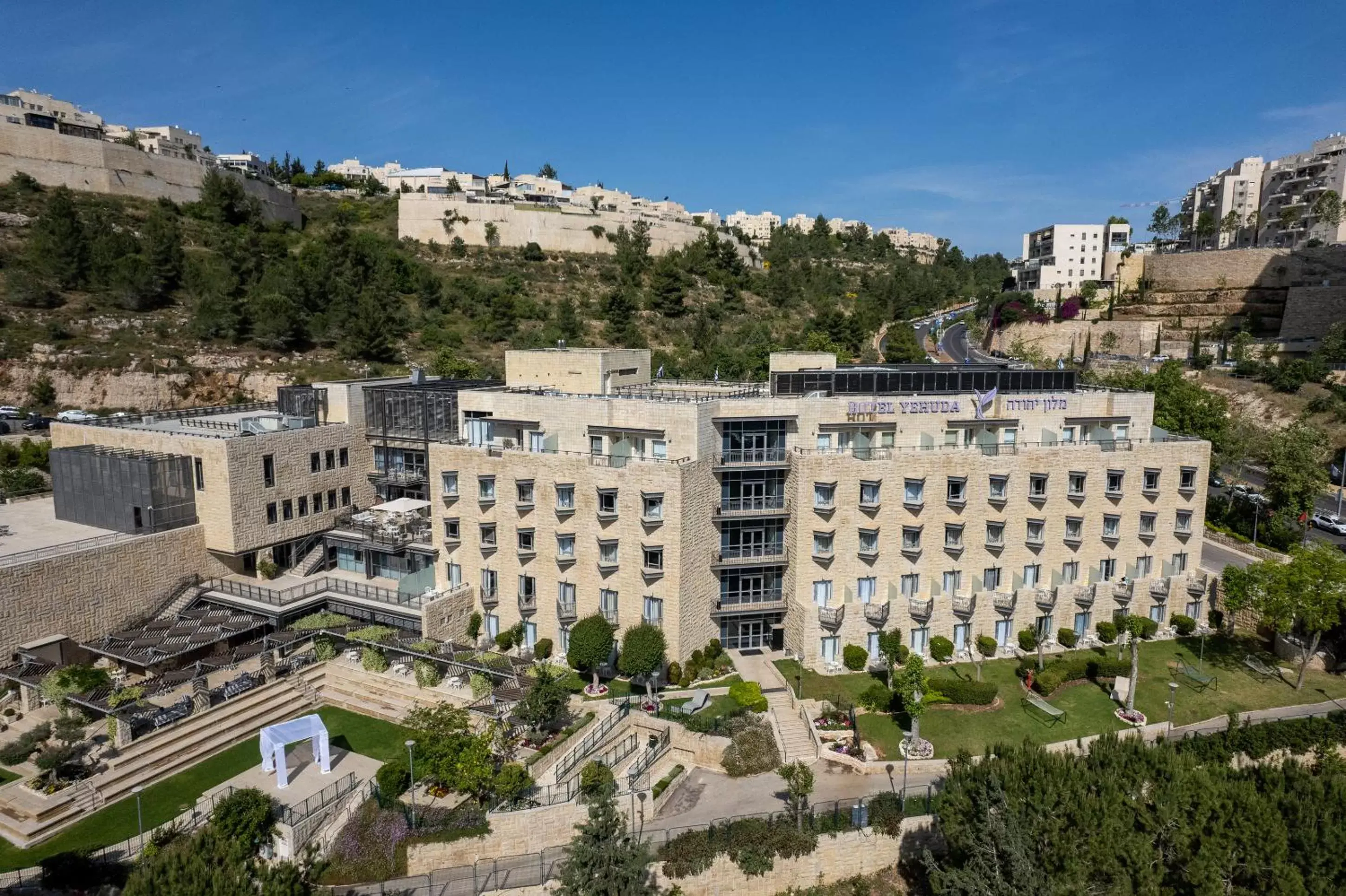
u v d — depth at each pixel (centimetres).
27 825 4619
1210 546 8919
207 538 7112
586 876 4028
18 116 18975
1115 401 7206
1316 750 5375
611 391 8100
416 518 7456
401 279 18788
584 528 6397
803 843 4634
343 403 8162
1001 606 6806
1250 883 3881
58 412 11856
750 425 6538
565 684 5859
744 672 6438
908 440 6856
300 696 6175
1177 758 4350
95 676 5712
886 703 5956
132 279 14100
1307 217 19425
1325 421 12319
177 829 4597
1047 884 3759
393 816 4669
